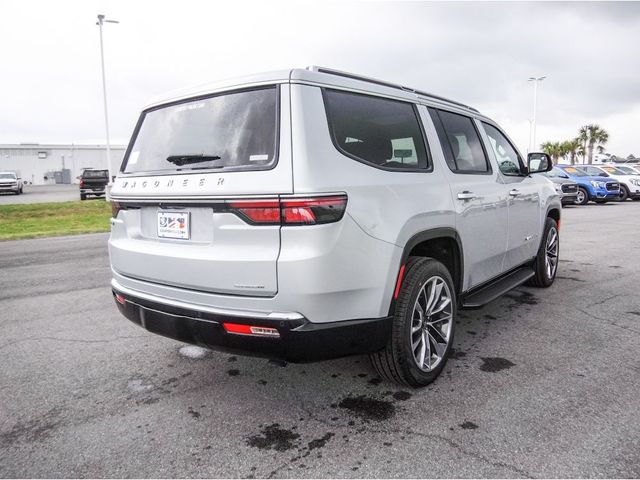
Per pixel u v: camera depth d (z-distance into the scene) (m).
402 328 2.84
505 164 4.54
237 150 2.54
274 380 3.22
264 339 2.44
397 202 2.79
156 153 2.95
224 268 2.46
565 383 3.08
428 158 3.29
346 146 2.63
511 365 3.38
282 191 2.32
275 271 2.35
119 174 3.18
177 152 2.83
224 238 2.48
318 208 2.33
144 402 2.95
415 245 2.94
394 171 2.90
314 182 2.34
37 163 67.44
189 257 2.59
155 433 2.59
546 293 5.31
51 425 2.69
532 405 2.80
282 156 2.38
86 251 8.91
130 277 3.04
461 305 3.62
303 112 2.45
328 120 2.56
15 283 6.24
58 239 10.72
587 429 2.53
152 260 2.80
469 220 3.55
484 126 4.35
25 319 4.67
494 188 4.01
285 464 2.29
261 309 2.42
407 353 2.88
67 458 2.38
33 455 2.40
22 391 3.12
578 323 4.28
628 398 2.87
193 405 2.90
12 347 3.91
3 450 2.45
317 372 3.33
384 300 2.70
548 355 3.55
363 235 2.54
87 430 2.63
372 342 2.67
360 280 2.54
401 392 3.01
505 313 4.60
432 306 3.12
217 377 3.29
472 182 3.68
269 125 2.48
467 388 3.04
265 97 2.55
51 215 16.67
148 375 3.34
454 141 3.71
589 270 6.49
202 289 2.58
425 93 3.61
